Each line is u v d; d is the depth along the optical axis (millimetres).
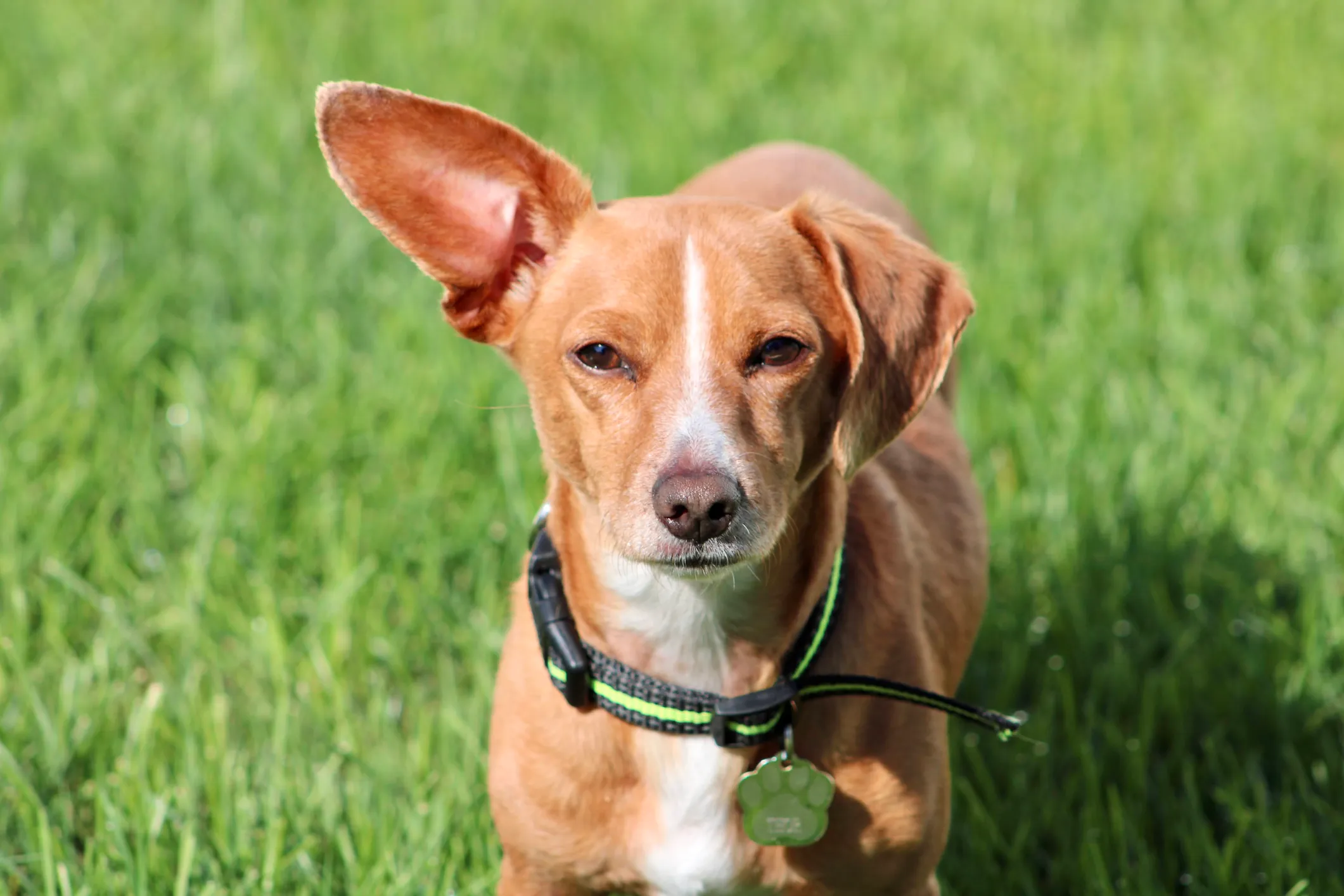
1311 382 7887
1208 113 11172
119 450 7324
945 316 4309
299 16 12773
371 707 6035
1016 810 5676
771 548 4125
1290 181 10219
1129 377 8125
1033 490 7254
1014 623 6598
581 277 4262
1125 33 13141
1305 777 5785
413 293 8570
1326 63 12383
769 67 12141
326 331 8180
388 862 5195
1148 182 10117
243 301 8703
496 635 6305
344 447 7445
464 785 5539
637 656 4449
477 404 7633
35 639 6352
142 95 11062
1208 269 9086
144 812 5324
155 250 9023
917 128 11125
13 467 7000
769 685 4426
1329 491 7109
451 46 12070
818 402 4301
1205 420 7605
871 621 4512
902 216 6625
